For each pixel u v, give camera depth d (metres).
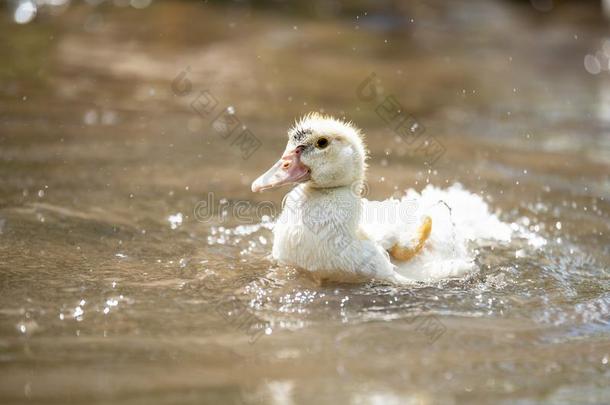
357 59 25.73
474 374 7.71
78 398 6.92
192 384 7.27
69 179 13.52
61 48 23.61
